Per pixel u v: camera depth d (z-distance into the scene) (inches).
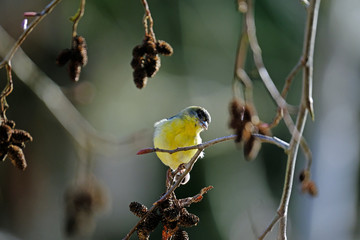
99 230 620.4
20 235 565.6
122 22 570.6
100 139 399.5
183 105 622.8
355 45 613.9
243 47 251.4
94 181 387.5
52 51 565.0
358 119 611.5
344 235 585.0
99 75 585.6
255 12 600.1
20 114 561.6
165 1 587.2
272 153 692.7
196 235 637.9
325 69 607.5
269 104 622.5
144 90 609.9
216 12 598.9
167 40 597.0
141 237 181.0
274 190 687.7
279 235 192.4
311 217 578.9
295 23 607.2
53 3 195.6
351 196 595.2
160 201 183.0
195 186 646.5
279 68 615.8
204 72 627.2
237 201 649.0
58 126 575.5
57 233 577.0
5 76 555.2
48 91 401.7
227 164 655.8
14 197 564.7
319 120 602.9
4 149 197.5
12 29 548.4
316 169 587.5
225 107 633.0
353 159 601.0
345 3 605.0
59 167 581.0
